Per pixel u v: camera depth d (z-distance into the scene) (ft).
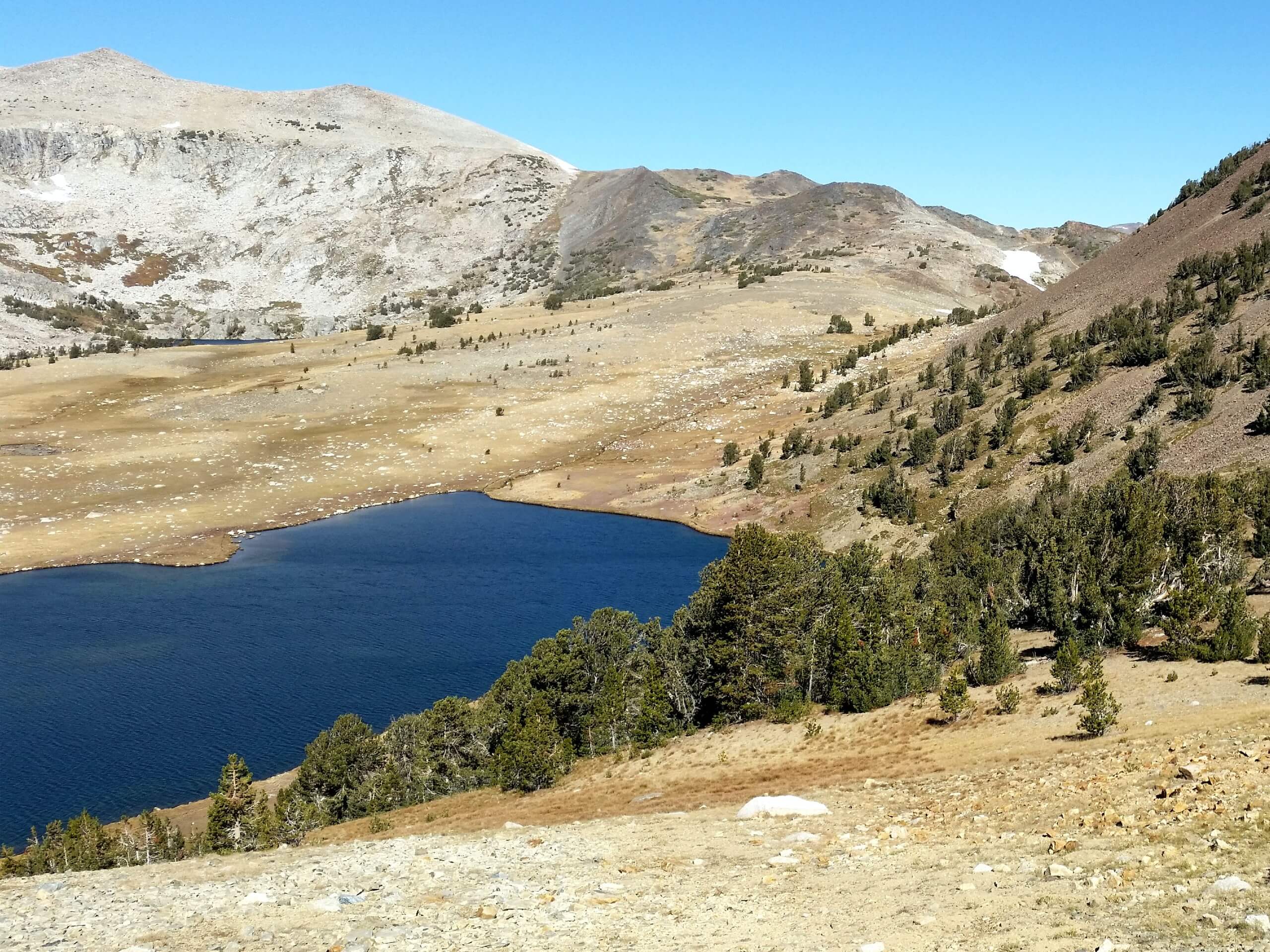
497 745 174.70
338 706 204.13
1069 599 159.43
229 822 133.08
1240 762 72.69
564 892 65.77
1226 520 166.09
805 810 91.81
